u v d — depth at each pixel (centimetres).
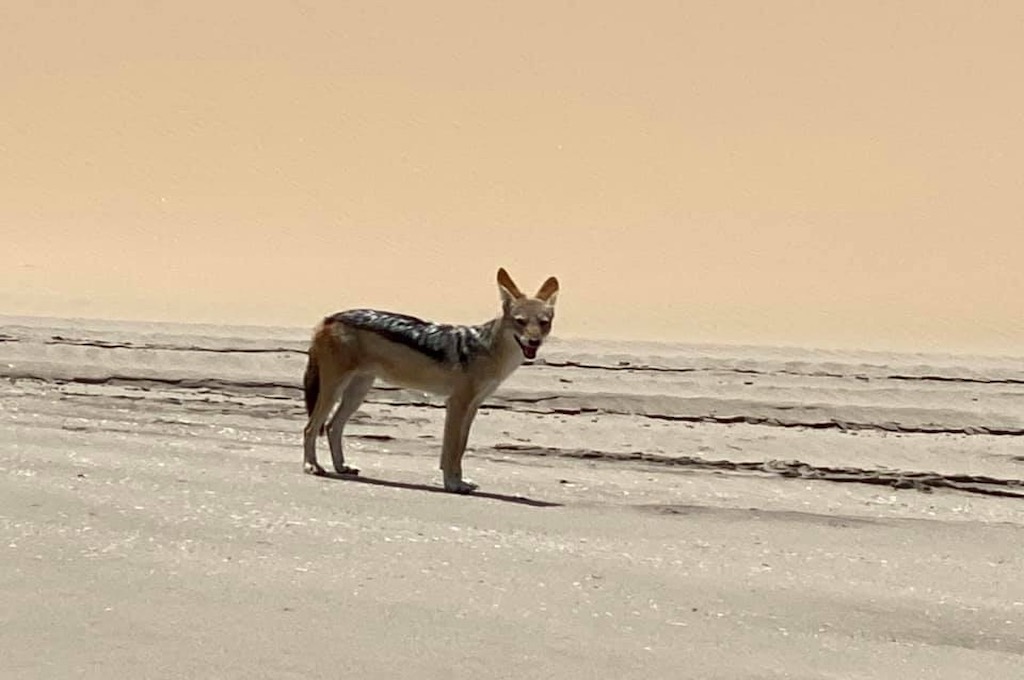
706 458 5328
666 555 3475
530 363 7312
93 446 4434
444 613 2816
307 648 2564
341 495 3912
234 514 3494
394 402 6159
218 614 2720
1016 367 7781
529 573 3177
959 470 5344
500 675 2502
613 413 6206
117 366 6819
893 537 3938
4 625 2597
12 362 6794
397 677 2458
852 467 5241
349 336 4459
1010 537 4003
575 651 2652
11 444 4356
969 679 2675
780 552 3628
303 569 3066
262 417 5744
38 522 3272
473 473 4738
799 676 2620
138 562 3020
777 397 6562
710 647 2750
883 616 3042
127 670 2416
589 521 3872
